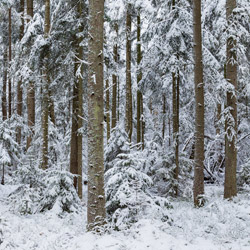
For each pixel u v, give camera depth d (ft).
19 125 49.06
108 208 23.81
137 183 21.74
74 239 18.97
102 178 20.80
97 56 21.17
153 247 16.79
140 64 45.11
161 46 42.09
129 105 47.91
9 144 41.19
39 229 21.68
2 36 64.44
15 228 21.31
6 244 17.30
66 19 35.94
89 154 20.90
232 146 35.47
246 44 45.88
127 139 29.60
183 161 46.16
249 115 57.47
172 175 42.34
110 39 55.52
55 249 17.10
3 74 69.05
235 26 35.29
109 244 17.08
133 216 21.58
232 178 35.09
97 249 16.52
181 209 31.86
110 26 55.16
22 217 25.88
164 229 19.85
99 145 20.83
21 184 30.19
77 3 37.09
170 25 42.47
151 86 46.70
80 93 37.19
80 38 36.86
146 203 21.71
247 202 31.37
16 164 43.55
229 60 36.27
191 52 43.04
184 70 45.78
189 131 54.65
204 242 19.56
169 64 40.16
